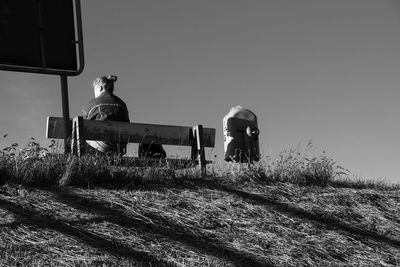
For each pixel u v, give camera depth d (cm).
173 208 762
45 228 683
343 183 940
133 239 686
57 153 830
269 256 698
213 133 927
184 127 919
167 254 670
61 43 884
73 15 895
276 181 888
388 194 893
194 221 740
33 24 873
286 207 809
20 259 630
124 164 856
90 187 796
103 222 707
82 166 809
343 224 791
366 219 810
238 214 771
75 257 642
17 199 736
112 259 645
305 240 741
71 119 870
